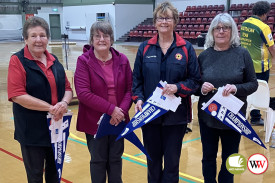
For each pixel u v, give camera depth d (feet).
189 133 14.16
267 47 13.08
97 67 7.25
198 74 7.35
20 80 6.46
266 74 13.75
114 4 66.03
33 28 6.46
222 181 7.88
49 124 6.66
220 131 7.79
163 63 7.29
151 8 72.08
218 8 55.26
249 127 7.38
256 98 13.23
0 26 73.36
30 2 75.36
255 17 13.21
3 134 14.06
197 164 10.85
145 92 7.44
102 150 7.48
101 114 7.38
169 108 7.06
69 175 10.05
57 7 79.46
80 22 75.87
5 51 51.06
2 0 72.13
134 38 65.57
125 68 7.57
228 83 7.32
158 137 7.68
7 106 19.20
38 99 6.59
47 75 6.75
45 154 7.34
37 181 7.04
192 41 54.49
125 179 9.72
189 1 61.00
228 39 7.38
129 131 7.06
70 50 53.01
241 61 7.34
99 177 7.60
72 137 13.70
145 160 11.21
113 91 7.36
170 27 7.16
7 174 10.07
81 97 7.13
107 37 7.14
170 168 7.63
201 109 7.73
